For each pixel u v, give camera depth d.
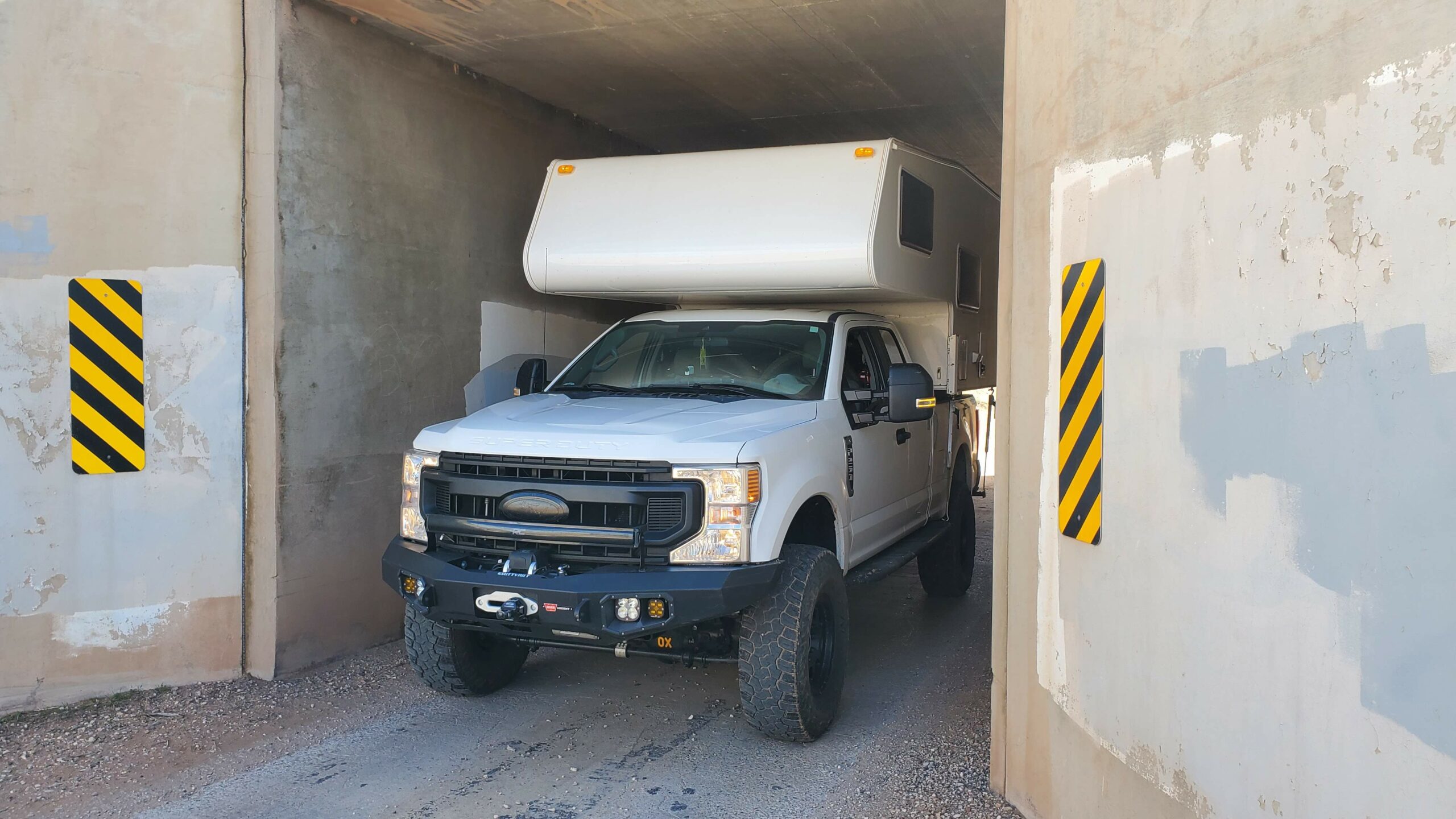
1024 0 3.98
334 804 4.00
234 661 5.40
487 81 6.98
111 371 5.11
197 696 5.16
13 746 4.54
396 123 6.11
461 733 4.77
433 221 6.43
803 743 4.66
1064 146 3.59
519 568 4.26
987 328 8.02
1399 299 2.04
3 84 4.90
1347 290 2.19
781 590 4.46
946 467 7.20
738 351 5.69
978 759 4.48
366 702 5.14
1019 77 4.02
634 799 4.07
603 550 4.28
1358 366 2.16
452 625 4.56
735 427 4.58
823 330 5.71
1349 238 2.19
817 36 6.29
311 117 5.49
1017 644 3.96
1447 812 1.89
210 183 5.25
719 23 6.03
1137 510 3.07
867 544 5.66
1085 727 3.39
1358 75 2.17
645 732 4.82
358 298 5.83
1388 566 2.06
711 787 4.19
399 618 6.19
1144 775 3.01
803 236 5.48
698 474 4.25
